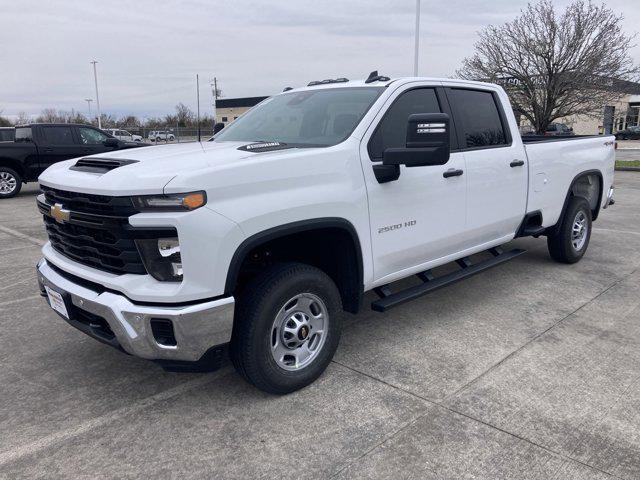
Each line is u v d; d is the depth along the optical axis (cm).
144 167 297
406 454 282
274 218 308
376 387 351
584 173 616
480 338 427
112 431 307
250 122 453
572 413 318
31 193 1452
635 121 5466
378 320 466
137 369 383
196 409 329
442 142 336
